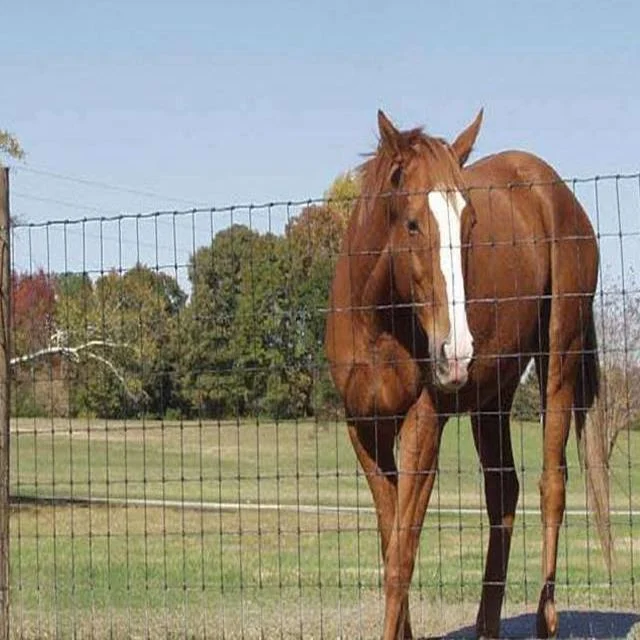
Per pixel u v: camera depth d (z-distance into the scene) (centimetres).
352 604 1096
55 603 975
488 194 902
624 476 2383
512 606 1113
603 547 947
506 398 951
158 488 3334
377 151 801
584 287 977
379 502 819
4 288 841
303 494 3266
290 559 1648
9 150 2720
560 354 945
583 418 966
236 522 2330
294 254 1077
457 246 739
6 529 831
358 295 806
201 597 1122
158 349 1116
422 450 796
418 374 789
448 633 954
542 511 938
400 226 761
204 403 1116
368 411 817
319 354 1105
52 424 996
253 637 905
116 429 934
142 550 1783
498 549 930
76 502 2573
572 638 880
